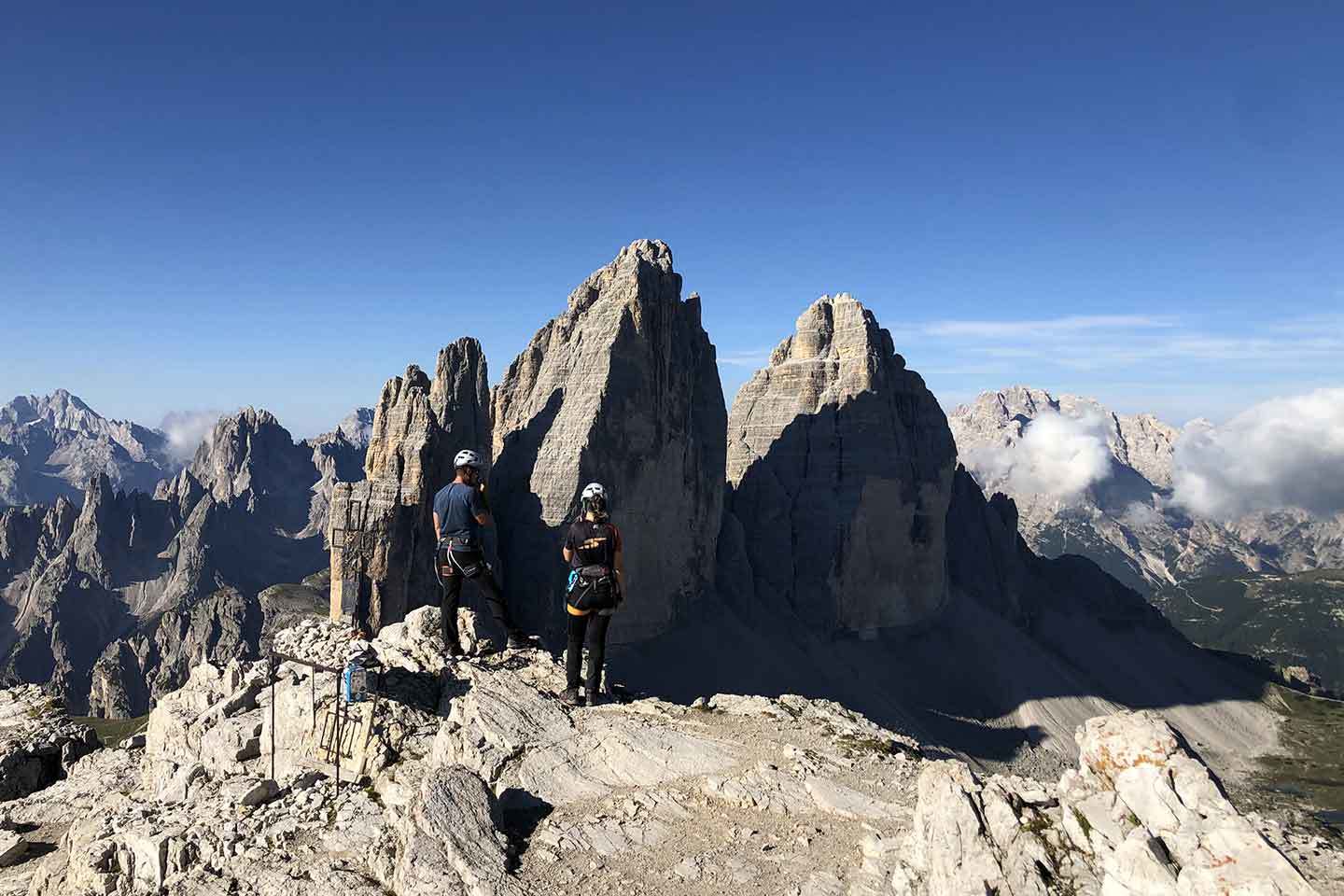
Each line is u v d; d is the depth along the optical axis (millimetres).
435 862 10172
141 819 15750
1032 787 9141
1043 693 152375
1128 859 7508
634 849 10961
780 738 14883
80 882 15016
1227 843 7223
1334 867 7180
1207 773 7934
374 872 11266
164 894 12195
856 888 9648
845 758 14070
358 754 17406
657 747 14234
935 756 15297
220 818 14914
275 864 12375
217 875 12516
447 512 17859
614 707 16234
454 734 15133
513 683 17188
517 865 10461
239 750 19406
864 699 129375
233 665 24203
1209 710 173000
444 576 17938
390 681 19406
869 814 11969
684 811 12117
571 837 11180
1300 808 129000
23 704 34438
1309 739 164125
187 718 23406
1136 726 8570
